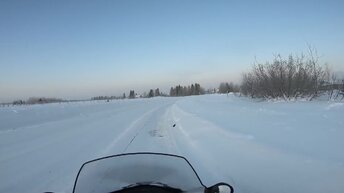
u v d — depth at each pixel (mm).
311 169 6672
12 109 26781
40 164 9500
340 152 7539
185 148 11016
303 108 17078
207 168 8016
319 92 23844
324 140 8891
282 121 13367
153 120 23109
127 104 50750
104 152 11047
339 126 10656
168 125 19219
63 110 28188
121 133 16000
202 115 21422
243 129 12586
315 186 5852
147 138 13930
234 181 6816
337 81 23750
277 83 25312
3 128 16625
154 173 4211
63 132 16391
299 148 8375
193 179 4145
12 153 11211
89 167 4059
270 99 26203
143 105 51469
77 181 3883
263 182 6465
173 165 4238
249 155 8531
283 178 6477
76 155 10695
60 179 7820
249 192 6133
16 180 7898
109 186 3984
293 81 24406
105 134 15727
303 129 10891
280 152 8273
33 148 12094
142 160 4246
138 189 3939
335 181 5906
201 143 11438
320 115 13672
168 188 3996
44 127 17875
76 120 22312
